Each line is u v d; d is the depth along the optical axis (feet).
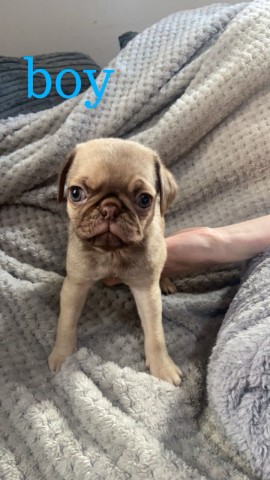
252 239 1.23
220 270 1.40
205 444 0.92
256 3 1.42
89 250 1.03
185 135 1.38
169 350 1.14
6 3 1.86
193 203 1.44
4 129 1.43
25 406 0.95
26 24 1.92
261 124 1.34
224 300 1.28
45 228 1.38
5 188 1.37
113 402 0.98
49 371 1.07
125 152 0.99
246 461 0.87
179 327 1.20
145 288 1.09
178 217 1.46
